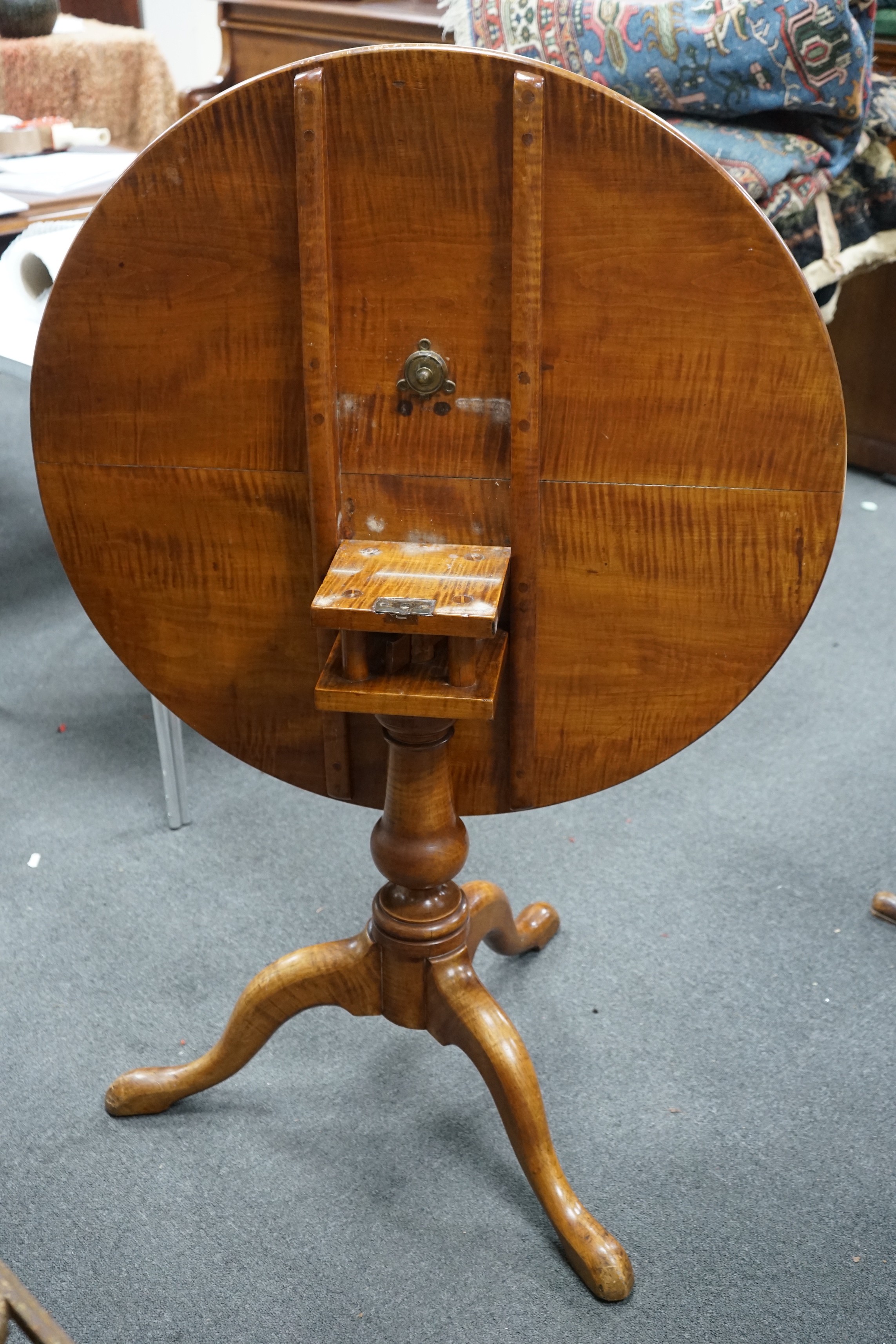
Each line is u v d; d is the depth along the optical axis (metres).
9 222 1.96
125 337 0.91
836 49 1.79
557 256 0.84
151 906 1.61
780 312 0.83
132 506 0.99
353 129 0.81
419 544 0.95
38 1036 1.41
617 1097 1.33
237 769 1.91
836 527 0.90
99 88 3.57
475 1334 1.09
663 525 0.92
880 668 2.16
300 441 0.93
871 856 1.71
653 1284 1.14
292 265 0.87
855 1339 1.09
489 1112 1.32
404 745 1.03
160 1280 1.14
